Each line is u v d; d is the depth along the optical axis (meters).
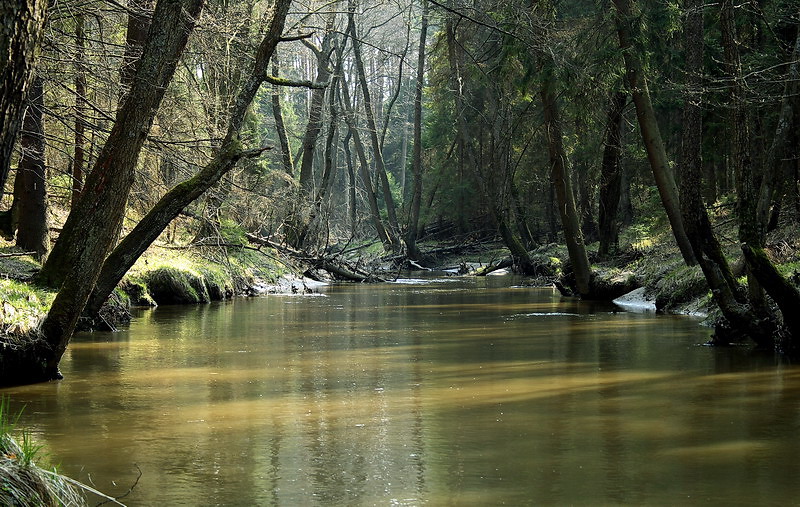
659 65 22.81
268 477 5.86
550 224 43.25
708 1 17.59
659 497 5.39
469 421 7.60
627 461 6.26
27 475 4.44
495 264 39.03
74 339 13.52
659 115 30.14
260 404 8.37
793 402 8.37
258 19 14.82
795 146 18.75
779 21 19.66
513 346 12.65
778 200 18.62
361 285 29.72
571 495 5.43
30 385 9.41
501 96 30.89
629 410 8.04
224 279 23.50
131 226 19.77
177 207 11.57
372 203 44.94
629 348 12.31
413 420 7.64
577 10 29.48
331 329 15.12
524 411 8.02
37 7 3.62
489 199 36.94
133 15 14.08
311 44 35.69
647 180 37.44
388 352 12.06
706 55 21.23
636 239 30.05
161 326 15.56
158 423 7.53
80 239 9.58
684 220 12.35
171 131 15.12
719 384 9.38
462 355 11.73
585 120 22.67
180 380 9.74
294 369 10.54
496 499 5.36
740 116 11.08
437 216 52.16
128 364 10.94
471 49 35.06
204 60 15.52
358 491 5.55
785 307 11.16
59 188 20.84
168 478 5.84
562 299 22.58
